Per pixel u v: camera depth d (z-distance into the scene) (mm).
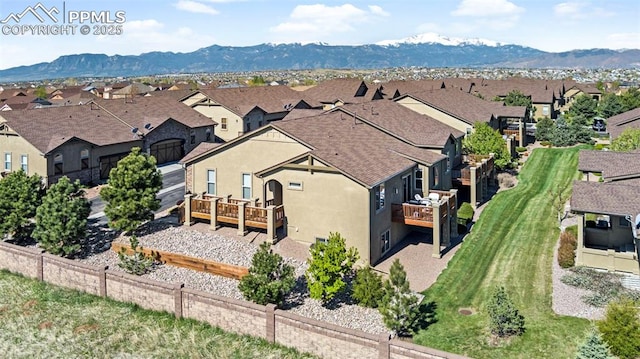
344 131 32406
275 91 71938
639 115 46562
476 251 27406
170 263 25328
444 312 20812
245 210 28000
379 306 19031
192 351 18656
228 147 30875
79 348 19297
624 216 22984
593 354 14984
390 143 32625
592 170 29859
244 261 25094
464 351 17891
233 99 62625
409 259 26672
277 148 29281
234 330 19781
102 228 30672
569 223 30812
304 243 27234
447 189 35719
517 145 55406
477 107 54094
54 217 26594
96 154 44281
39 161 40188
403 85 79625
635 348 16000
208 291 22656
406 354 16078
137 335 20000
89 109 49500
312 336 17953
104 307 22297
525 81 85250
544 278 23469
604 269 24156
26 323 21203
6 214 29109
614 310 16844
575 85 94250
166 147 51844
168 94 74125
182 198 37438
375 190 26031
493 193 39375
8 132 41344
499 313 18578
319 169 26156
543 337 18391
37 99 90062
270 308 18781
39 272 25250
